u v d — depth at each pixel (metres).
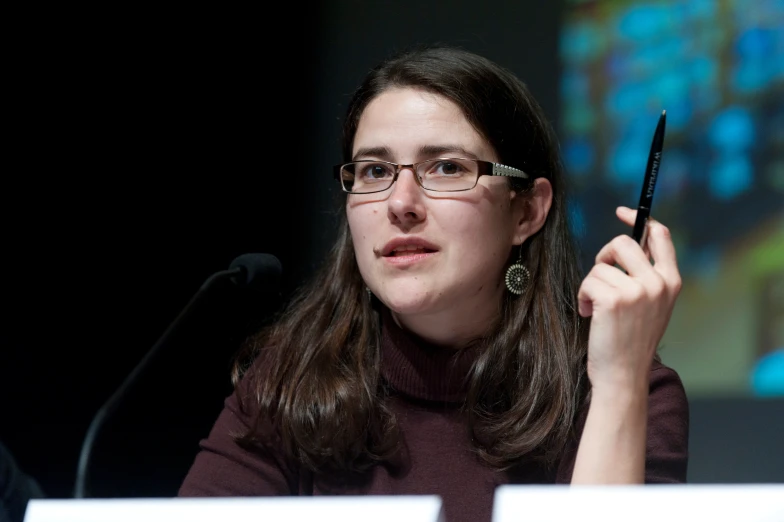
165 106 12.43
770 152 10.41
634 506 2.61
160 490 12.10
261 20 12.24
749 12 10.52
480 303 5.16
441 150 4.99
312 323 5.57
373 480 5.02
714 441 10.41
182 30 12.37
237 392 5.45
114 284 12.47
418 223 4.92
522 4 11.23
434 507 2.65
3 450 5.46
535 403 4.98
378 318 5.46
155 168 12.46
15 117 12.26
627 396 4.22
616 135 10.89
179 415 12.18
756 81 10.46
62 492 12.15
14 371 12.27
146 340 12.45
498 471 4.94
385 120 5.07
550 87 11.12
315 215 12.20
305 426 5.04
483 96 5.14
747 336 10.41
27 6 12.14
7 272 12.36
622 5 10.97
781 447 10.21
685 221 10.67
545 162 5.58
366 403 5.06
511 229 5.26
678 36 10.77
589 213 10.91
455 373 5.14
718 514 2.59
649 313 4.27
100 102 12.39
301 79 12.23
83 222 12.42
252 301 11.15
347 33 11.98
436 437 5.09
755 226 10.43
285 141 12.32
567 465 4.88
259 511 2.73
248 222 12.39
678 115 10.73
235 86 12.38
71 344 12.41
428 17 11.57
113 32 12.33
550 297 5.30
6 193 12.31
